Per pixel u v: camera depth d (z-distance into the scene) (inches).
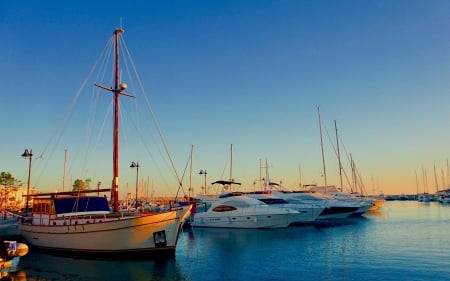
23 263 930.1
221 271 840.3
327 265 886.4
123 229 946.1
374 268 845.8
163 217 968.9
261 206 1743.4
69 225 1012.5
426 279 745.6
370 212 3043.8
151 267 888.3
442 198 5108.3
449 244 1205.1
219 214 1768.0
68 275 812.6
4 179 2999.5
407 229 1681.8
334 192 2687.0
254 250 1126.4
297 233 1567.4
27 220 1209.4
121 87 1161.4
